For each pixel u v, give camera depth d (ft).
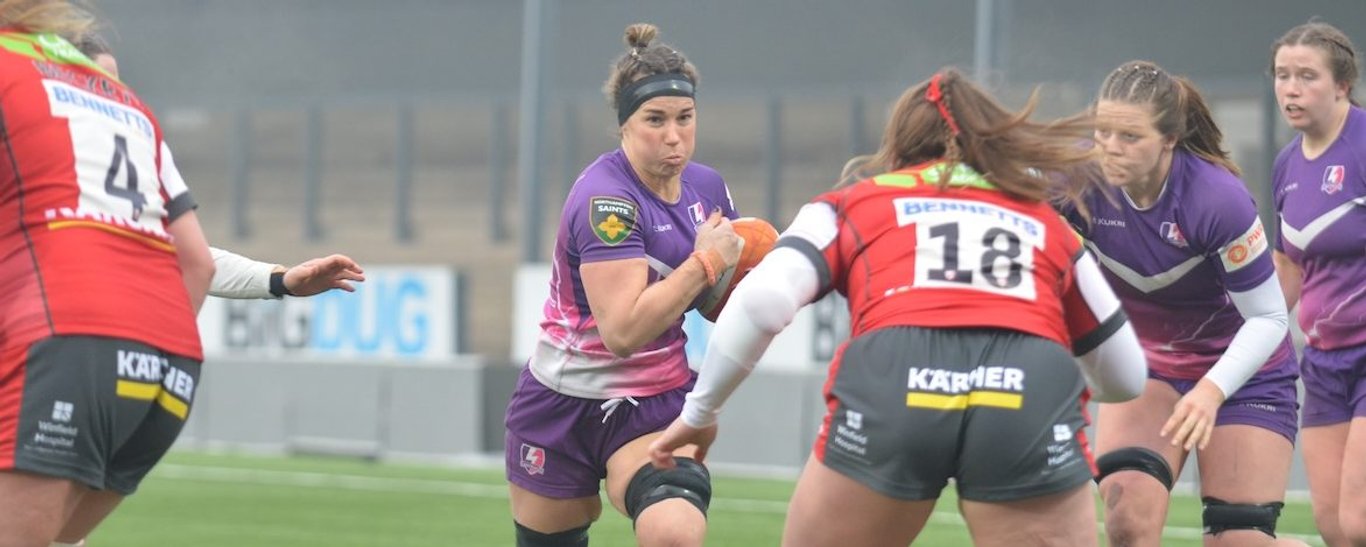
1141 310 62.59
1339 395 66.64
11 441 44.65
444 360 168.45
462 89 268.62
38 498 44.98
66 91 46.75
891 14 238.07
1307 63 63.93
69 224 45.78
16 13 46.96
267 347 182.70
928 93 47.37
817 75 244.01
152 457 48.75
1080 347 47.37
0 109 45.52
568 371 60.59
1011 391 43.42
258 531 108.17
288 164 284.00
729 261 56.03
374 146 279.08
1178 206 58.80
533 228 173.99
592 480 62.03
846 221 46.39
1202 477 62.90
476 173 271.49
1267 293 56.75
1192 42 218.79
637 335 56.13
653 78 58.13
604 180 58.80
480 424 161.79
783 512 116.67
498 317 266.77
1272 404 62.59
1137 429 62.08
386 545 102.58
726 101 251.39
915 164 47.80
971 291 44.47
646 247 58.95
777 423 147.95
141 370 46.21
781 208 248.52
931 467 43.98
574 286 60.23
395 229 276.62
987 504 44.06
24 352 44.93
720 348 46.39
